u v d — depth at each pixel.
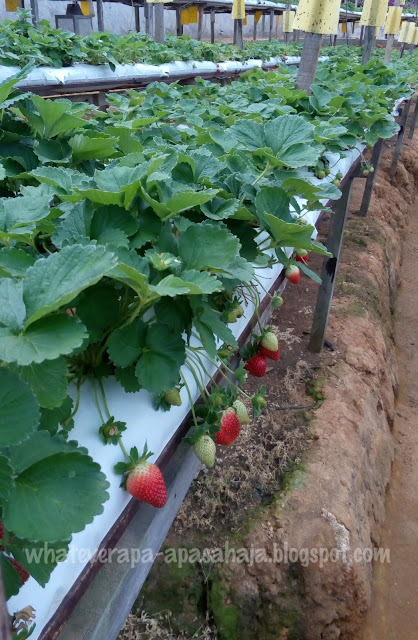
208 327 1.45
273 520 3.26
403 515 4.53
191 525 3.23
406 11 25.81
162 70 7.63
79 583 1.13
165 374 1.35
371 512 3.96
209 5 12.67
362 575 3.23
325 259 4.65
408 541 4.30
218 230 1.39
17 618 0.97
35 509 0.91
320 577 3.08
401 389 6.26
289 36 25.70
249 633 3.02
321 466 3.65
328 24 4.55
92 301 1.32
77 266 0.92
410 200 11.49
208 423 1.61
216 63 9.27
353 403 4.46
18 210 1.47
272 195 1.79
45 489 0.94
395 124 4.70
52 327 0.90
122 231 1.37
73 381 1.47
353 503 3.55
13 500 0.91
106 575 1.41
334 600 3.10
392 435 5.31
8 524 0.89
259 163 2.44
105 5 17.09
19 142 2.34
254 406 1.91
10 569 0.95
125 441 1.36
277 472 3.63
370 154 10.70
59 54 6.27
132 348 1.35
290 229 1.67
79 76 6.20
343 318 5.67
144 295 1.22
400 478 4.91
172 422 1.52
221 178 2.10
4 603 0.58
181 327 1.41
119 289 1.42
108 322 1.35
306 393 4.48
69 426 1.27
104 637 1.35
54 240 1.39
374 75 7.18
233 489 3.47
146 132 3.04
